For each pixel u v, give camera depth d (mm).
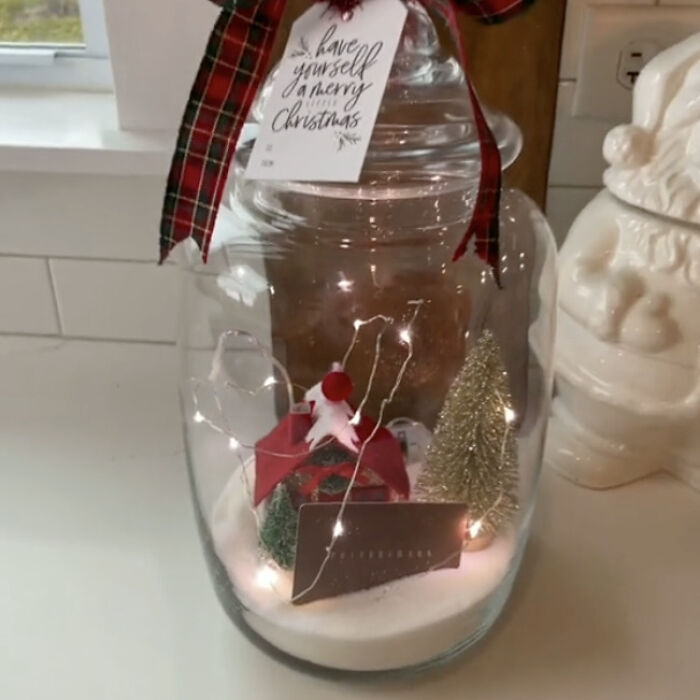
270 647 575
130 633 603
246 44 475
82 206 814
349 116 459
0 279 857
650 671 578
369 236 608
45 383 854
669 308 628
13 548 671
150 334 880
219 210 553
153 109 771
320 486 551
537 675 575
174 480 744
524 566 655
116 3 726
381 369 655
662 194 605
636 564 659
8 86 855
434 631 548
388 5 475
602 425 698
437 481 565
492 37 678
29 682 567
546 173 726
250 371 680
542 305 637
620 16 717
